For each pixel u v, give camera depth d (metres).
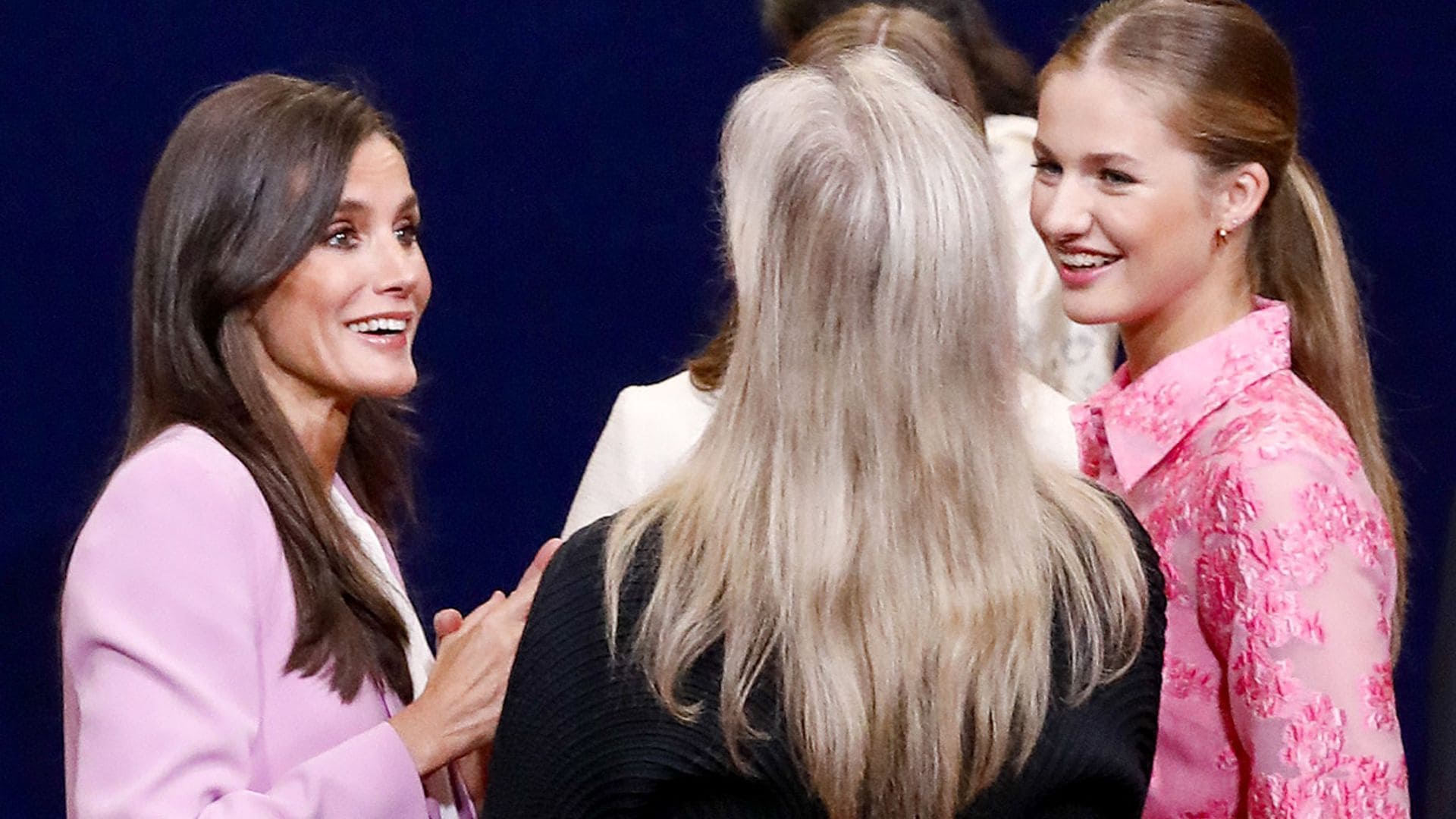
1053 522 3.51
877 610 3.31
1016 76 6.56
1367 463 4.75
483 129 9.08
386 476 5.10
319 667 4.23
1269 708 4.12
